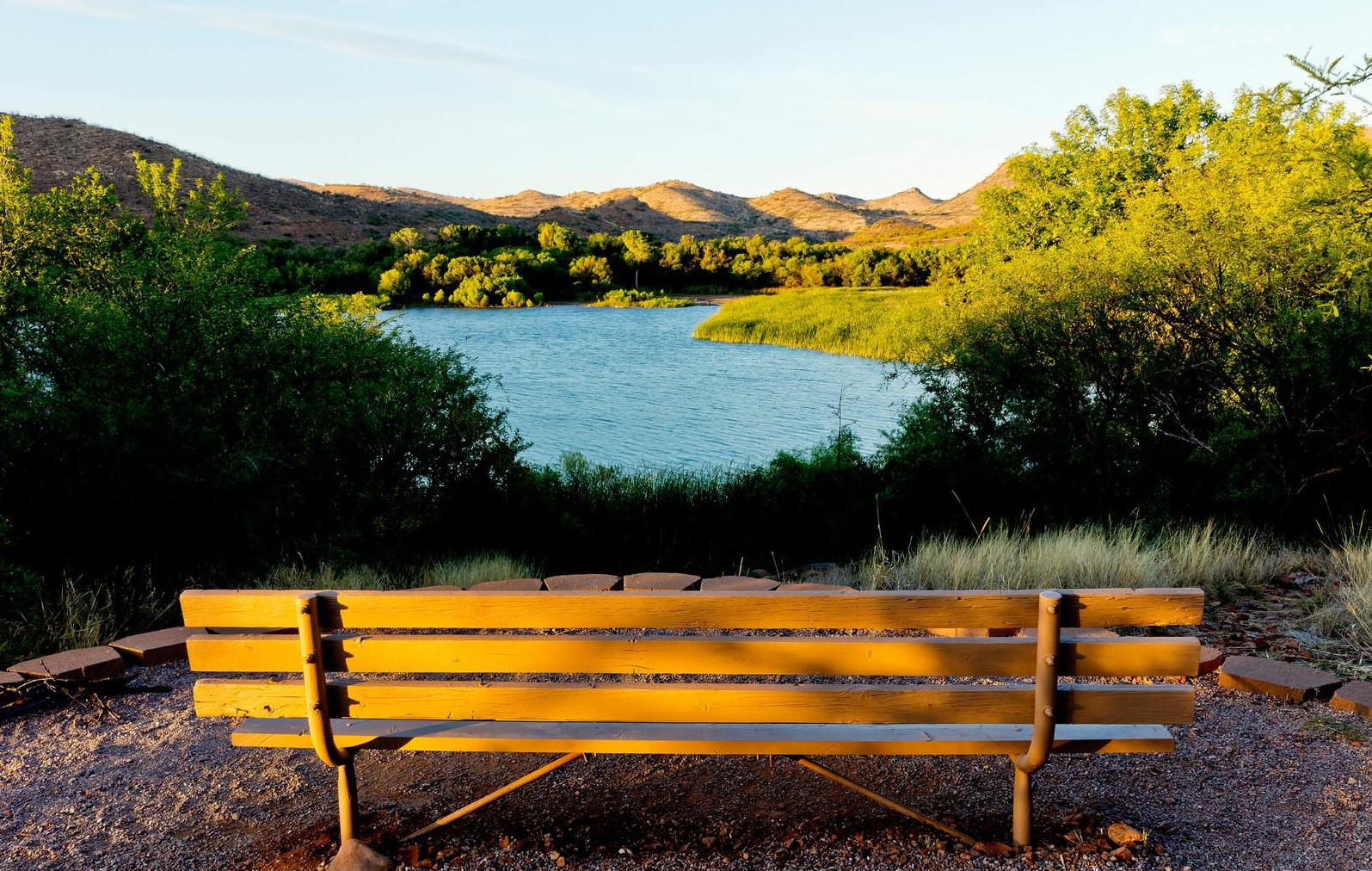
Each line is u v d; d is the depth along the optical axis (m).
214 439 6.68
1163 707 2.54
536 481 9.79
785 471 10.91
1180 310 8.70
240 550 6.70
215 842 2.84
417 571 7.68
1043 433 9.67
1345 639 4.69
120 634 5.18
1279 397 7.91
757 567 9.41
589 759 3.38
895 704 2.57
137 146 137.75
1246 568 6.15
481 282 102.44
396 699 2.63
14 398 6.04
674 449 19.30
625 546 9.94
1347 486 7.75
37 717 3.93
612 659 2.58
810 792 3.09
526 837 2.78
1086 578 5.94
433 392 8.80
